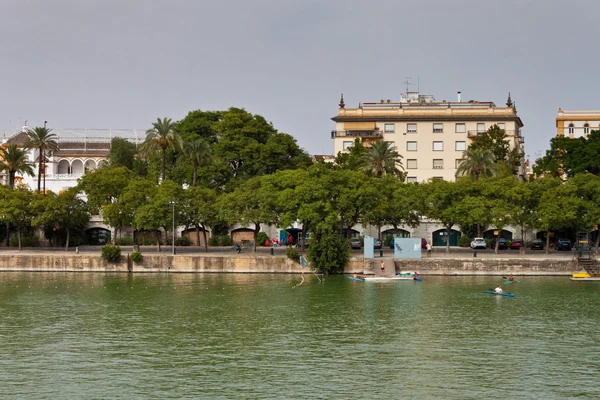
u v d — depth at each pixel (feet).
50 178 491.31
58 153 571.28
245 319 229.25
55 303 255.50
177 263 334.44
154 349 193.26
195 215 346.74
